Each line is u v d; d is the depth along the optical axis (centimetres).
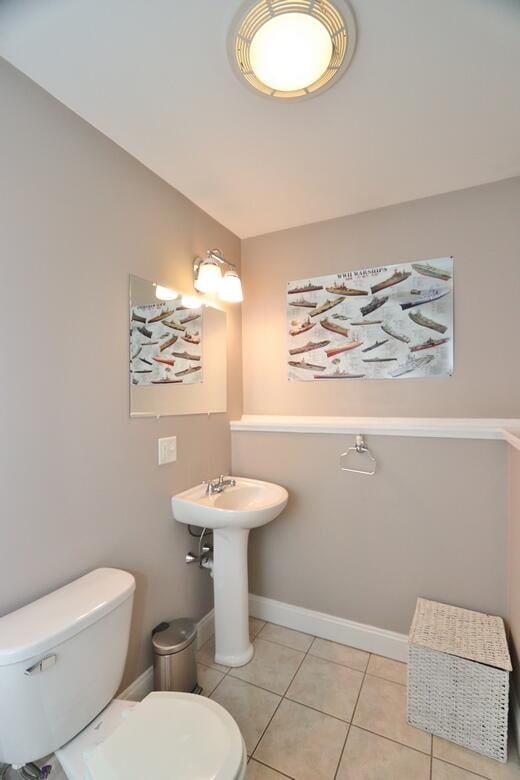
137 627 150
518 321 167
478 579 166
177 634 154
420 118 132
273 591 211
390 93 120
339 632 192
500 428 164
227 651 174
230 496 188
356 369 199
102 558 135
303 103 124
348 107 126
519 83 116
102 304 137
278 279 220
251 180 170
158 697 107
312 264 211
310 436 201
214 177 167
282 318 219
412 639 143
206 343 198
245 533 177
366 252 197
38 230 115
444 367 180
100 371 136
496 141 144
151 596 158
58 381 121
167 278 170
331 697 154
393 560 182
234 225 213
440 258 181
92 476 132
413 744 133
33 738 94
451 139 143
